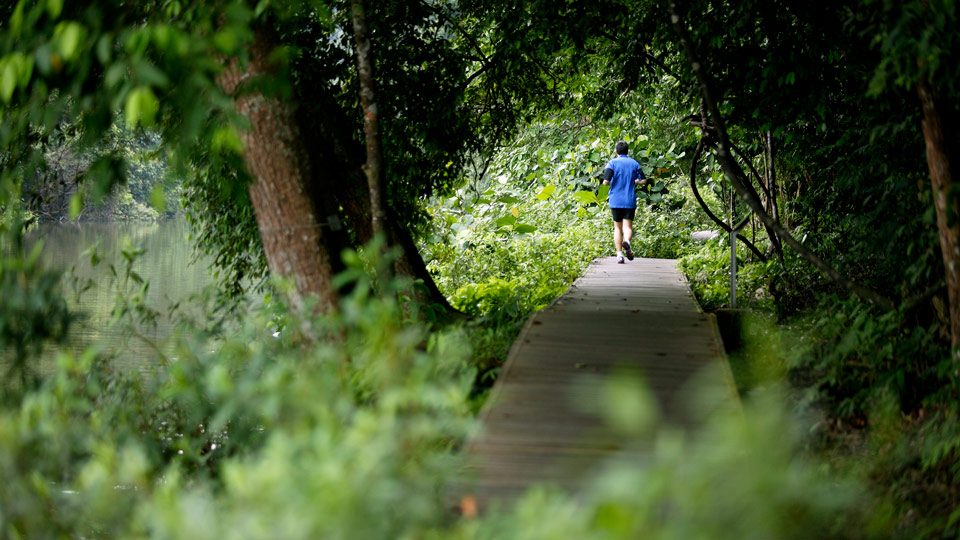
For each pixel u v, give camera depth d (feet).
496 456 20.56
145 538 16.81
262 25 32.30
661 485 11.46
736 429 11.75
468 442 21.50
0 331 27.09
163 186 26.89
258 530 13.12
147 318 31.22
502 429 22.58
